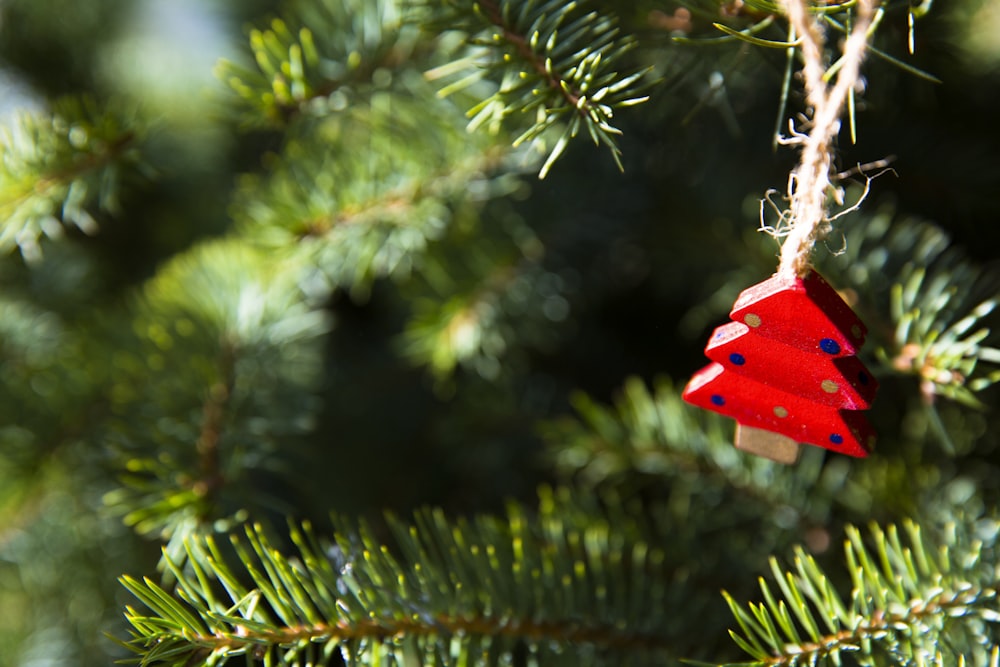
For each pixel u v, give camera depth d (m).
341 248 0.65
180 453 0.63
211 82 0.74
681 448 0.64
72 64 0.73
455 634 0.58
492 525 0.61
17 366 0.68
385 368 0.72
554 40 0.57
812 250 0.55
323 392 0.70
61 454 0.67
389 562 0.58
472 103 0.64
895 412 0.66
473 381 0.69
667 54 0.61
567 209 0.67
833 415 0.56
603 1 0.60
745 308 0.55
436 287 0.68
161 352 0.66
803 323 0.55
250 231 0.66
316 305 0.72
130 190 0.71
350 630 0.57
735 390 0.57
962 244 0.67
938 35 0.62
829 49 0.58
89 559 0.67
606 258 0.69
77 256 0.72
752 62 0.62
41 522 0.67
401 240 0.65
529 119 0.63
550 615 0.59
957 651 0.57
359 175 0.65
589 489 0.66
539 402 0.70
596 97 0.56
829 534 0.63
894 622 0.57
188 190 0.73
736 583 0.62
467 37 0.60
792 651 0.57
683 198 0.67
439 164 0.65
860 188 0.64
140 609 0.65
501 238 0.67
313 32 0.64
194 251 0.69
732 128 0.61
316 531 0.68
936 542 0.61
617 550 0.62
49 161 0.63
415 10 0.60
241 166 0.73
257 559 0.65
